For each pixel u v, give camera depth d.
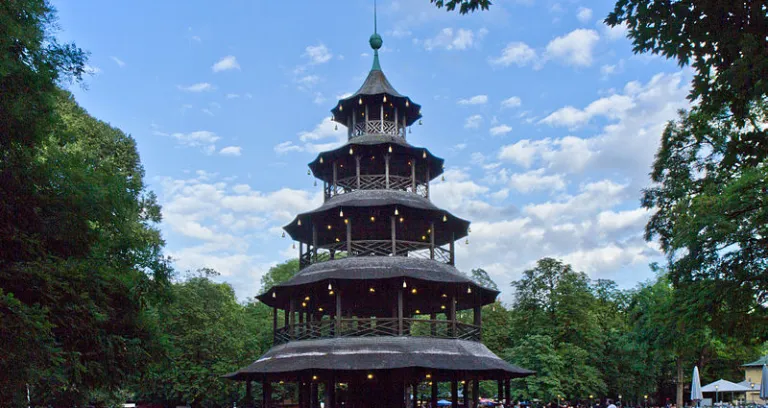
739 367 99.88
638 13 15.30
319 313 53.59
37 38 20.61
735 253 30.97
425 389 86.19
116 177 25.27
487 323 93.38
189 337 70.88
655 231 39.12
